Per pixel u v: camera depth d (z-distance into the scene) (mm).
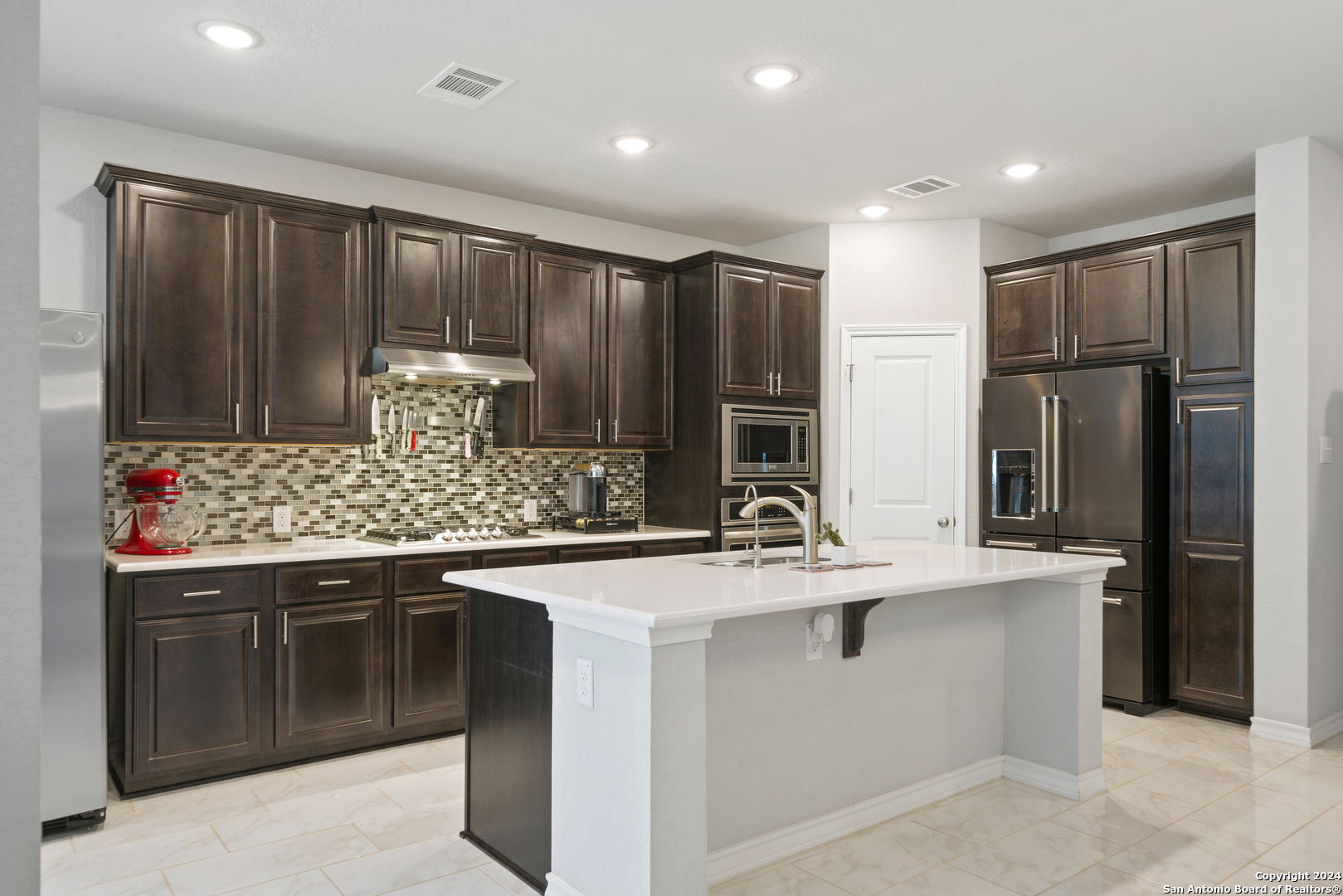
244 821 2893
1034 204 4711
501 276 4223
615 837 2070
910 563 2982
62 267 3408
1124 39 2859
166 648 3115
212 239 3461
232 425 3494
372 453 4180
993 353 4980
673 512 4941
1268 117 3498
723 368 4688
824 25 2777
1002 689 3357
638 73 3123
